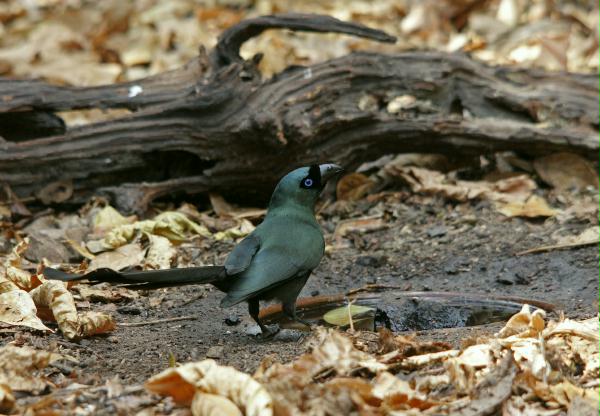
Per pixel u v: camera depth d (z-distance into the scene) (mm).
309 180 8977
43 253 11305
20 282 9445
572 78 13750
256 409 6070
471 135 13211
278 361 7773
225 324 9391
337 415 6211
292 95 12625
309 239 8797
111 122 12781
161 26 20766
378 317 9445
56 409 6605
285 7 21750
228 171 12898
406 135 13164
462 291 10164
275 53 18516
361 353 7277
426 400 6551
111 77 18656
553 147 13273
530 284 10297
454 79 13617
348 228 12312
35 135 13188
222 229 12484
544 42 17344
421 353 7645
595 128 13391
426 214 12586
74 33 20547
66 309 8711
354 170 13430
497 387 6645
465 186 13055
